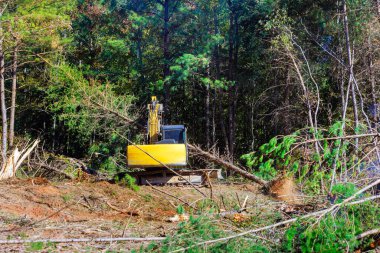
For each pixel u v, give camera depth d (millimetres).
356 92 20328
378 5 19969
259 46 30312
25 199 10789
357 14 21531
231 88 35500
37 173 19688
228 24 40375
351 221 6617
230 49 34844
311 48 25141
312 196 7898
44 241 7387
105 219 9812
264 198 12148
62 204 10742
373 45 20078
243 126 37969
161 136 16922
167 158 15148
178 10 36125
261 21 27688
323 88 24766
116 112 26688
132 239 7266
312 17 26906
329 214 6457
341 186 6848
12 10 26922
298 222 6457
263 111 33125
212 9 36500
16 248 7066
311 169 8164
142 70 36094
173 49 36375
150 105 17547
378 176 7617
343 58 22547
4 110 25469
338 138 7527
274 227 6910
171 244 6234
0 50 25656
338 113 22719
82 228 8734
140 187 13828
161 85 33312
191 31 35938
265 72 28266
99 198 11398
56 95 30328
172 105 39031
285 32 20750
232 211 8852
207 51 33625
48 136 34750
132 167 15312
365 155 7895
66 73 29000
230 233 6926
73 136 33375
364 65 19859
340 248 6363
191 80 36531
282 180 11906
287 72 22406
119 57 36094
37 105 31609
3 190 11242
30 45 27781
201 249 6172
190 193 13898
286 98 23062
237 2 34125
